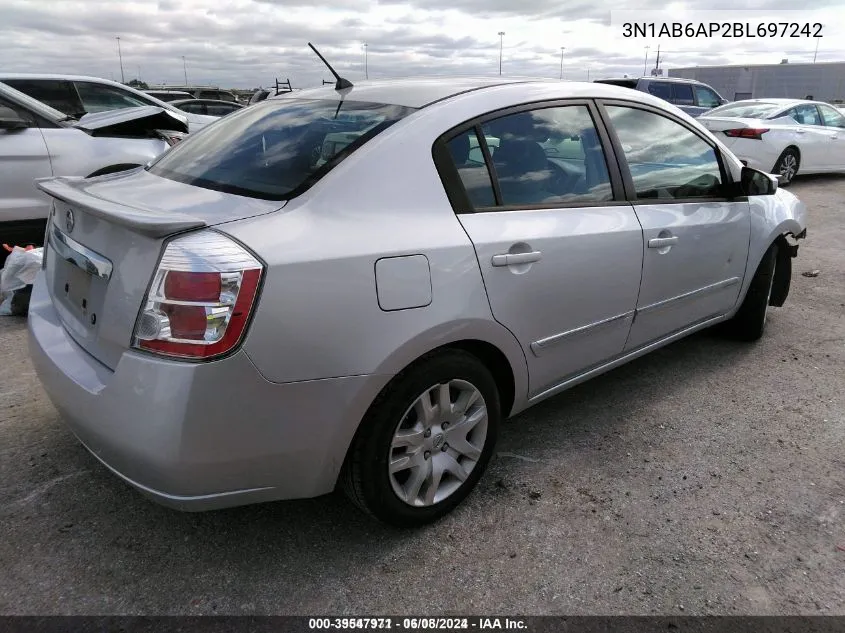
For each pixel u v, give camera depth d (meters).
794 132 11.02
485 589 2.19
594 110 3.01
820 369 3.98
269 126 2.68
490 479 2.80
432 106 2.48
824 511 2.62
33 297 2.68
